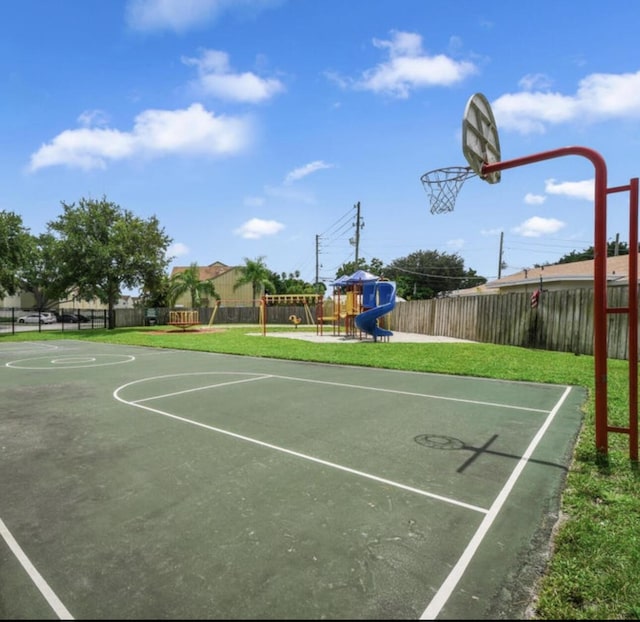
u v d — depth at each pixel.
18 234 27.55
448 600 2.26
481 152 5.74
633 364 4.19
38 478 3.88
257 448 4.66
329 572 2.48
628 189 4.20
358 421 5.74
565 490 3.60
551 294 13.41
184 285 37.31
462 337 18.00
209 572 2.48
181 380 9.01
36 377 9.51
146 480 3.82
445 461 4.28
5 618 2.15
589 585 2.38
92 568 2.54
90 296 27.78
